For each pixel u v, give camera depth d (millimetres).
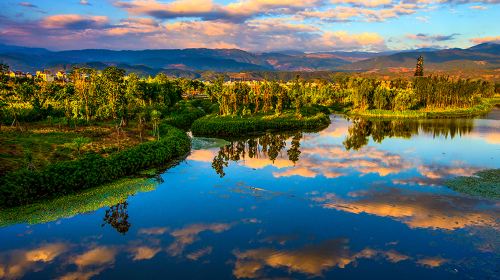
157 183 56312
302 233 38375
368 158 74250
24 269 31562
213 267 32000
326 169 65000
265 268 31781
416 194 49750
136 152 63844
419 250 34344
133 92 116062
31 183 46500
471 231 37906
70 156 63344
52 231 38969
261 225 40625
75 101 96938
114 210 45250
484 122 138875
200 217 43031
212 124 107812
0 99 86000
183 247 35656
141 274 30906
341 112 180125
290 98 161375
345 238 37062
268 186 55031
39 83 121312
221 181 57938
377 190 51906
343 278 30125
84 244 36250
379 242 36094
